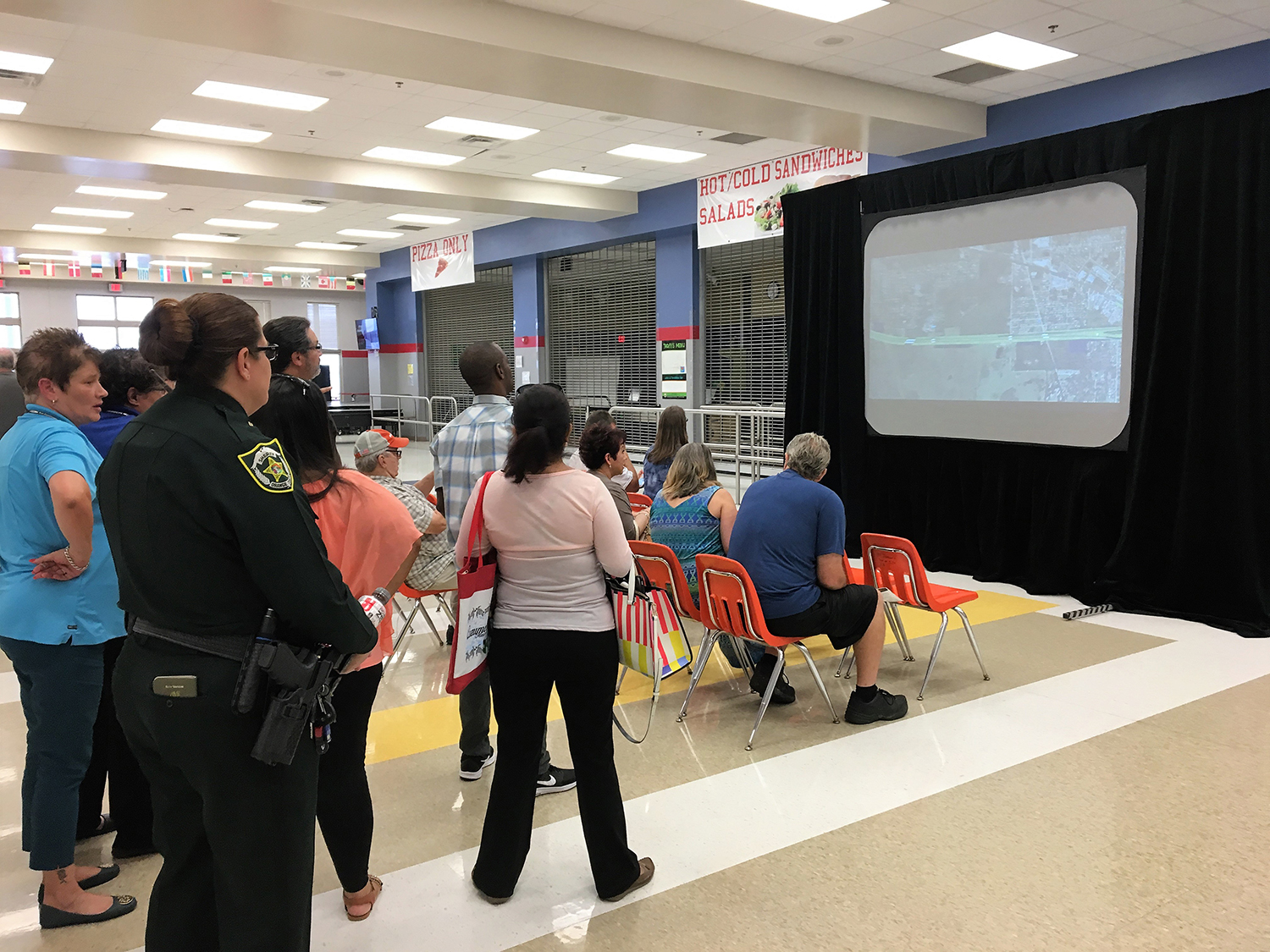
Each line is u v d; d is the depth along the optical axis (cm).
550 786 300
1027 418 578
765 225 992
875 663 358
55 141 836
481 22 536
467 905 235
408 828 277
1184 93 626
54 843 223
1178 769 311
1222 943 215
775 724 356
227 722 145
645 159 983
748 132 734
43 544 221
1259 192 470
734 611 341
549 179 1101
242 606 148
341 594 155
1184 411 509
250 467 145
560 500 212
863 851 259
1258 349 477
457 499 297
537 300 1451
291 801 154
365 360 2206
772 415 850
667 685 405
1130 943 215
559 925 226
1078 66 645
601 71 588
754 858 256
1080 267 543
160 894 163
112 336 1916
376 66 578
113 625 226
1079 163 554
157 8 479
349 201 1205
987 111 752
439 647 467
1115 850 259
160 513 143
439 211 1285
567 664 215
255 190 1055
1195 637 469
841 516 344
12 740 346
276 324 240
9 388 476
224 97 743
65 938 224
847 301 700
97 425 257
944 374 630
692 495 402
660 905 234
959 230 611
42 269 1744
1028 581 582
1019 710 368
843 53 627
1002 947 214
